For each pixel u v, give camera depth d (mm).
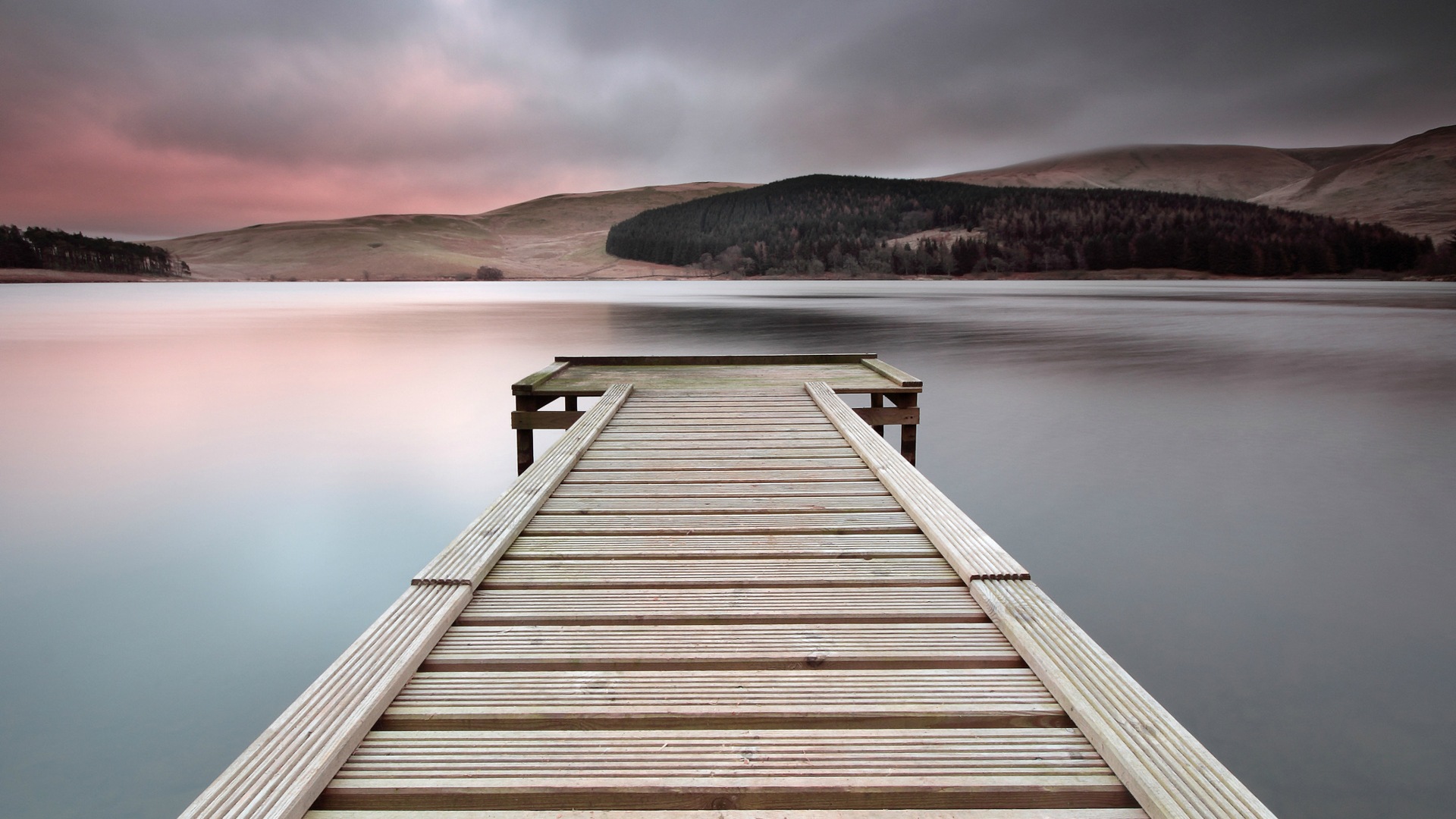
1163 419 11141
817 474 3736
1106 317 32031
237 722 3998
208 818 1264
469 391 14633
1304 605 5113
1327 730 3693
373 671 1723
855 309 39188
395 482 8820
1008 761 1482
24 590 5812
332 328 29250
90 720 4000
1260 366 16531
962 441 9891
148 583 5953
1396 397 12773
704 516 3062
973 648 1923
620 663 1863
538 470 3617
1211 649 4516
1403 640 4602
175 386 15234
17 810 3289
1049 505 7336
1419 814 3111
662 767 1465
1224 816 1263
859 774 1444
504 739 1553
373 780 1423
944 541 2576
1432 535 6477
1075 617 4965
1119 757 1418
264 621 5285
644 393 6129
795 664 1857
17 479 8852
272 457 9922
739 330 25578
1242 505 7305
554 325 29516
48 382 15695
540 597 2258
